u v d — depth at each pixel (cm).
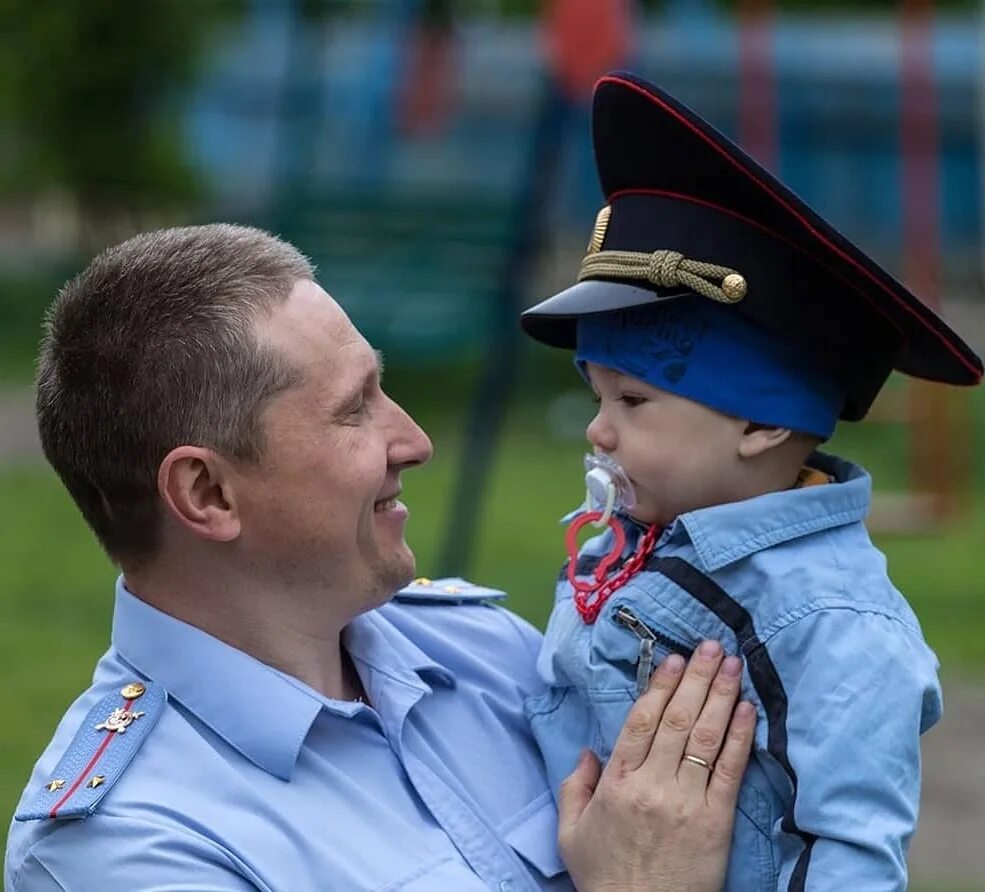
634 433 307
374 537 296
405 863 282
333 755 293
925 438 1383
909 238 1631
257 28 2612
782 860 288
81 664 888
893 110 2331
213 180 2461
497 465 1470
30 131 2320
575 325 323
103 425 285
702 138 295
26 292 2480
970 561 1156
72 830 272
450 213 1648
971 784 735
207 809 274
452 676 321
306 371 287
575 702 319
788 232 296
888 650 286
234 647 294
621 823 289
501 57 2366
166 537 291
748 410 300
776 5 2742
